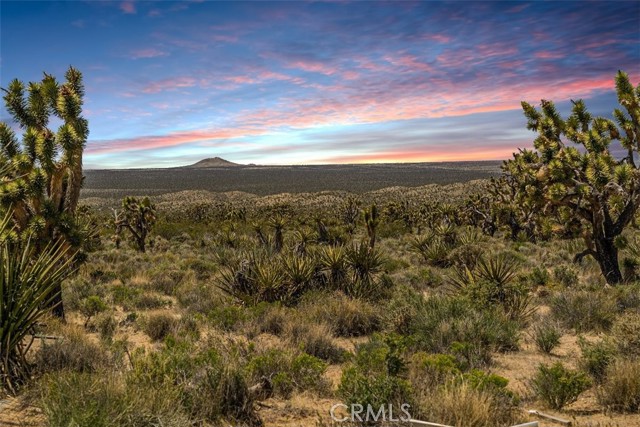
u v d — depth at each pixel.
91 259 24.53
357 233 41.44
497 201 37.38
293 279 12.60
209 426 4.65
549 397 5.38
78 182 10.69
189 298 13.22
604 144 15.10
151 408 4.42
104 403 4.21
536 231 29.72
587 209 15.30
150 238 40.94
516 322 9.45
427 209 59.69
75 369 5.83
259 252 15.32
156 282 17.08
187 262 21.61
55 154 9.89
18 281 6.01
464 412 4.70
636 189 14.53
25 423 4.44
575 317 9.81
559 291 13.37
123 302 13.09
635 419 4.91
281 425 4.91
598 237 15.23
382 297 12.75
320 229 25.69
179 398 4.88
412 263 22.61
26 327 5.83
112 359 6.55
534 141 16.44
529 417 5.03
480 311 9.73
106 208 123.69
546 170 15.44
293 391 5.88
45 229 9.88
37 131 10.27
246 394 5.25
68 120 10.51
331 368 7.32
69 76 11.05
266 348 7.38
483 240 31.39
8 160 9.96
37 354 6.18
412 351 7.67
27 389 5.25
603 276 15.16
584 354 6.73
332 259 13.30
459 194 136.88
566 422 4.79
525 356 7.77
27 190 9.50
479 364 6.98
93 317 11.38
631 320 7.48
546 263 20.88
